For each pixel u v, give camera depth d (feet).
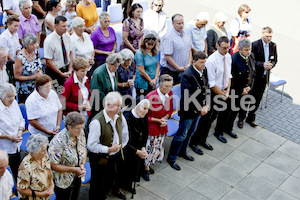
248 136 23.41
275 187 19.44
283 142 23.24
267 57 22.71
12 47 20.25
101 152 14.52
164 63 22.57
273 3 50.29
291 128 24.77
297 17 46.16
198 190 18.49
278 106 27.35
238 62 20.47
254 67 21.52
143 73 20.79
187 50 22.62
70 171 13.58
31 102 15.34
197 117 19.02
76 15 25.34
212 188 18.76
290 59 35.14
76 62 16.48
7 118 14.74
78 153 13.73
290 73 32.48
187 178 19.20
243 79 20.71
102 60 23.13
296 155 22.24
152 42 20.27
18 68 18.29
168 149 21.09
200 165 20.34
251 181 19.63
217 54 19.51
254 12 46.16
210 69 19.39
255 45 22.62
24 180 12.29
